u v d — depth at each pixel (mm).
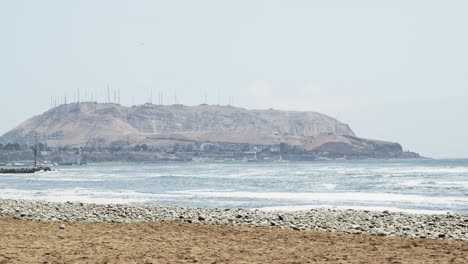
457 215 48594
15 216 47156
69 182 160500
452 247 29828
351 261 25312
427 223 42656
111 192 105000
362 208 65250
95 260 25281
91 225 40188
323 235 35000
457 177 162250
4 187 132250
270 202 76625
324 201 77312
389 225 41812
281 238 33594
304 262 25125
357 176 184750
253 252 27875
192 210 53750
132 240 32188
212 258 26047
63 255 26547
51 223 41531
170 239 32812
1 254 26609
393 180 147625
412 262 24953
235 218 46062
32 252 27359
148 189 116375
